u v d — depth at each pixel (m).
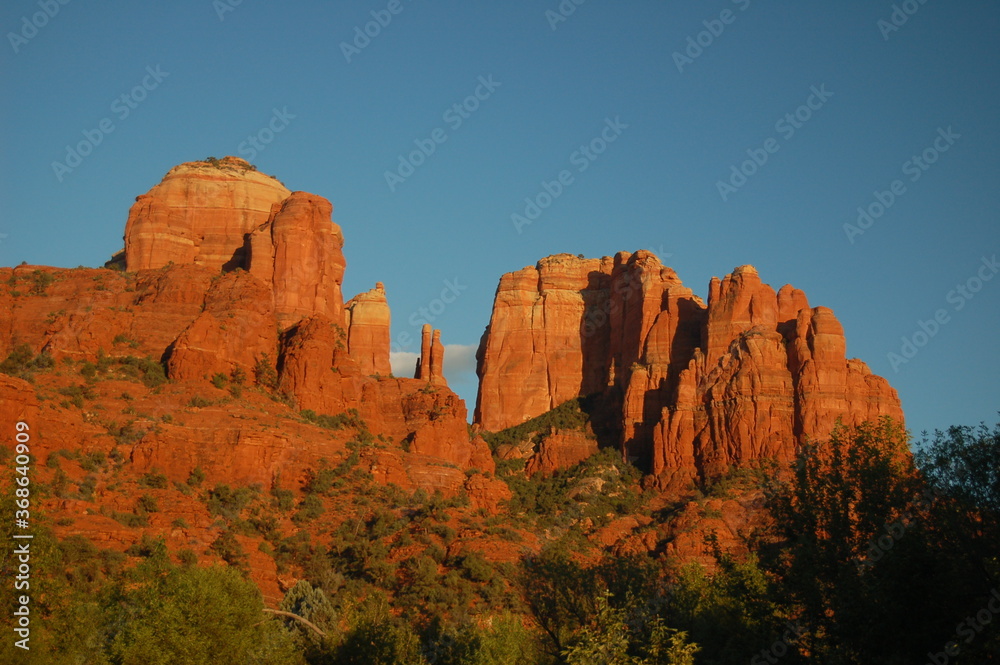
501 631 91.44
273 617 96.00
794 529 78.31
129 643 78.38
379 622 101.31
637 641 80.12
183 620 80.31
